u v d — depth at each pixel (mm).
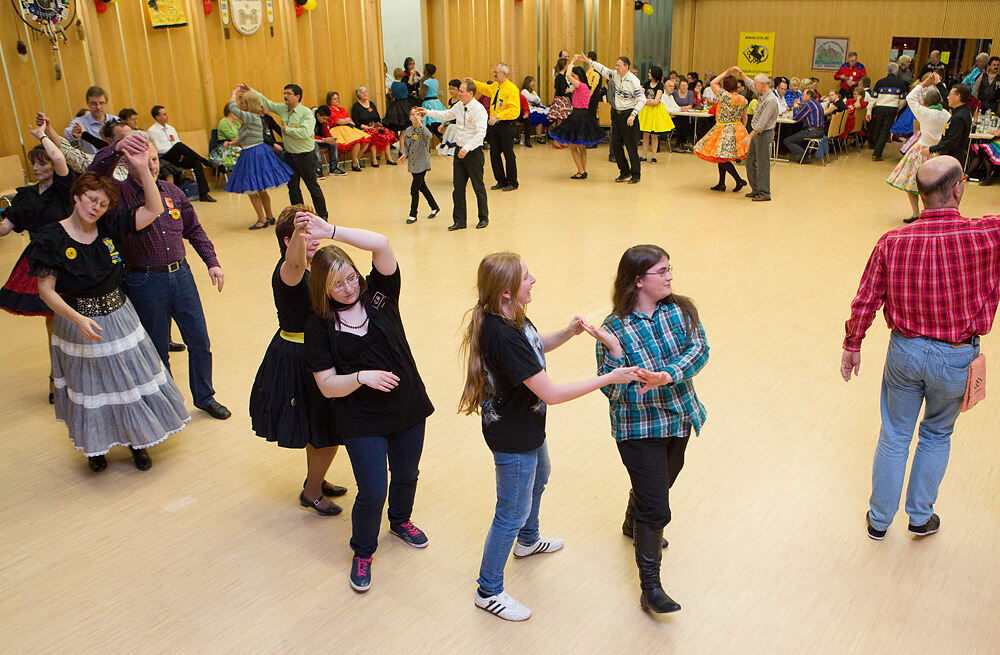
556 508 3176
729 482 3328
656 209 8523
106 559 2900
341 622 2580
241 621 2586
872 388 4184
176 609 2641
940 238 2568
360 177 10727
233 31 10016
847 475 3379
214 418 3951
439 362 4570
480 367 2352
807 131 11391
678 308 2479
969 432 3670
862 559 2846
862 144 13234
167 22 9281
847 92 13016
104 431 3344
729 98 9094
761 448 3592
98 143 6422
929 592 2676
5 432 3838
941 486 3266
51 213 3652
